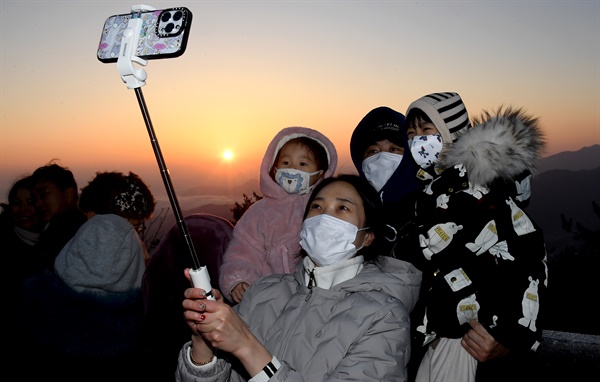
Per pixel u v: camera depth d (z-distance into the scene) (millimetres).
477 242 2049
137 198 3098
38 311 2857
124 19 1405
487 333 1971
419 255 2217
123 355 2859
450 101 2578
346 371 1651
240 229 2896
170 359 2895
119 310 2863
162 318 2871
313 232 1925
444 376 2082
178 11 1355
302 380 1549
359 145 2904
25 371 2852
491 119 2152
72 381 2830
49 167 3316
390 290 1876
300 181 2867
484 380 2729
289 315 1876
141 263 2957
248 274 2754
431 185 2186
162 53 1341
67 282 2834
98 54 1404
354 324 1745
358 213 1970
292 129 2988
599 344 2682
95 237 2807
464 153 2111
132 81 1369
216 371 1729
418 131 2609
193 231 2902
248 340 1524
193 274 1486
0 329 3006
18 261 3092
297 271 2076
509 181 2094
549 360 2754
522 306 1948
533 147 2133
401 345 1723
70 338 2834
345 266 1933
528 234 2045
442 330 2072
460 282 2045
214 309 1489
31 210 3254
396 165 2713
